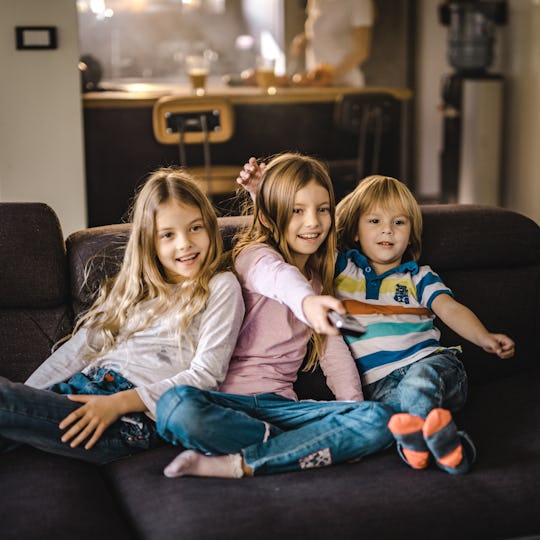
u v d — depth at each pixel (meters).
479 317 2.15
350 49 5.34
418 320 2.00
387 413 1.68
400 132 5.38
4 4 3.82
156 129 4.18
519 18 5.21
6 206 1.97
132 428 1.73
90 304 1.96
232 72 7.50
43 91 3.94
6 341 1.91
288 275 1.78
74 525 1.43
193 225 1.86
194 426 1.62
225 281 1.86
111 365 1.84
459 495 1.53
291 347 1.92
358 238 2.07
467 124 5.39
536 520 1.54
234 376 1.87
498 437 1.75
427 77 6.55
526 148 5.23
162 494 1.54
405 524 1.46
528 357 2.21
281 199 1.92
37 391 1.70
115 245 1.99
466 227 2.18
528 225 2.24
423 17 6.47
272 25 7.11
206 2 7.45
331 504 1.48
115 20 7.27
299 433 1.66
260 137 5.07
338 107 4.59
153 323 1.87
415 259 2.11
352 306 1.99
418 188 6.75
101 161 4.79
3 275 1.91
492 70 5.60
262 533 1.41
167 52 7.39
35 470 1.62
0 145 3.95
